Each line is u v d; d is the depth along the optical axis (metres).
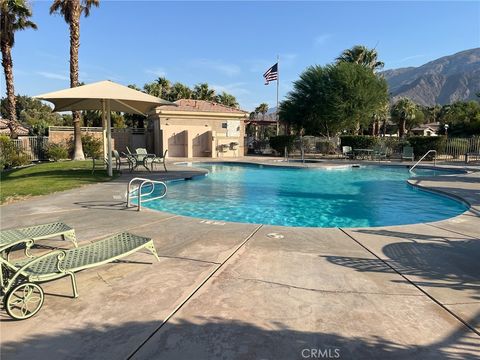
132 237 4.85
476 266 4.80
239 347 2.91
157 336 3.06
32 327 3.18
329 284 4.17
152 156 18.88
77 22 23.69
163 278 4.28
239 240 5.88
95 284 4.09
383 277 4.40
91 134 28.95
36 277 3.44
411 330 3.19
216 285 4.10
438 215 9.86
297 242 5.80
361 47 42.09
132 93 12.55
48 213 7.88
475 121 45.94
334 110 33.50
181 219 7.37
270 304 3.65
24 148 25.62
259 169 21.88
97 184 12.60
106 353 2.82
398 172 20.80
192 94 57.81
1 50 25.00
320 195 12.91
